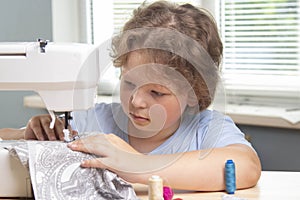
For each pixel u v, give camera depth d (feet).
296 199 3.90
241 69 9.26
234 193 4.05
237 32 9.17
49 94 4.18
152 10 4.28
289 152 8.22
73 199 3.69
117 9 10.03
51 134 4.53
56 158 3.85
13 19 9.82
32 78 4.12
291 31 8.72
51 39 9.77
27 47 4.11
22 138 5.03
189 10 4.35
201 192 4.09
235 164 4.15
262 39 8.98
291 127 7.91
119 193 3.75
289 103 8.84
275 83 8.99
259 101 9.10
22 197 3.97
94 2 10.22
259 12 8.93
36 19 9.75
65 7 9.93
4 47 4.11
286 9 8.70
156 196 3.58
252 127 8.48
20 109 9.91
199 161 4.11
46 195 3.67
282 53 8.86
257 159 4.40
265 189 4.15
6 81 4.13
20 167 3.92
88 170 3.83
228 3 9.16
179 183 4.02
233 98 9.14
